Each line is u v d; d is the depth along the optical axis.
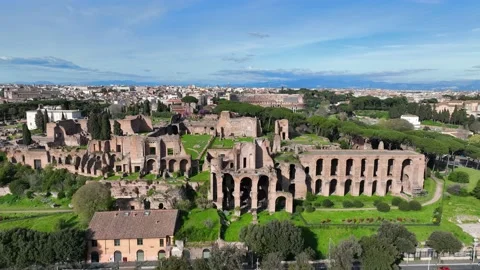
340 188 126.75
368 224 102.00
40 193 122.50
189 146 161.88
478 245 97.06
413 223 104.69
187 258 83.12
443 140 162.00
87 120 179.75
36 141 161.25
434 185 136.50
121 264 89.25
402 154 127.56
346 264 79.19
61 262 85.88
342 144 169.88
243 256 86.69
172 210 97.50
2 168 127.94
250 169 110.88
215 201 109.00
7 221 103.31
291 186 121.06
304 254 80.75
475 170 158.38
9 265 83.12
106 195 103.81
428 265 87.62
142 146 127.25
